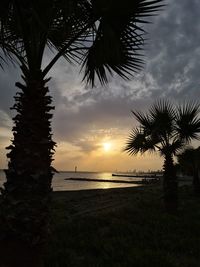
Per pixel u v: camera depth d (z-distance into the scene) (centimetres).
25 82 479
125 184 9675
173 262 632
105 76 638
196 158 2234
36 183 446
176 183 1361
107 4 482
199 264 652
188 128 1409
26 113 465
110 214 1273
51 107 483
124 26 528
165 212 1345
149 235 852
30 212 438
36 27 483
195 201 1931
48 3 467
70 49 586
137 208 1517
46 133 471
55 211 1431
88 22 521
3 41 536
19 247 430
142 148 1449
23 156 452
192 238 827
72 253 690
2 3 450
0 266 423
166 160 1396
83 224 1016
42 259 451
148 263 602
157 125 1411
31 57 483
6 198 443
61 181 11981
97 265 599
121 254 658
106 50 564
